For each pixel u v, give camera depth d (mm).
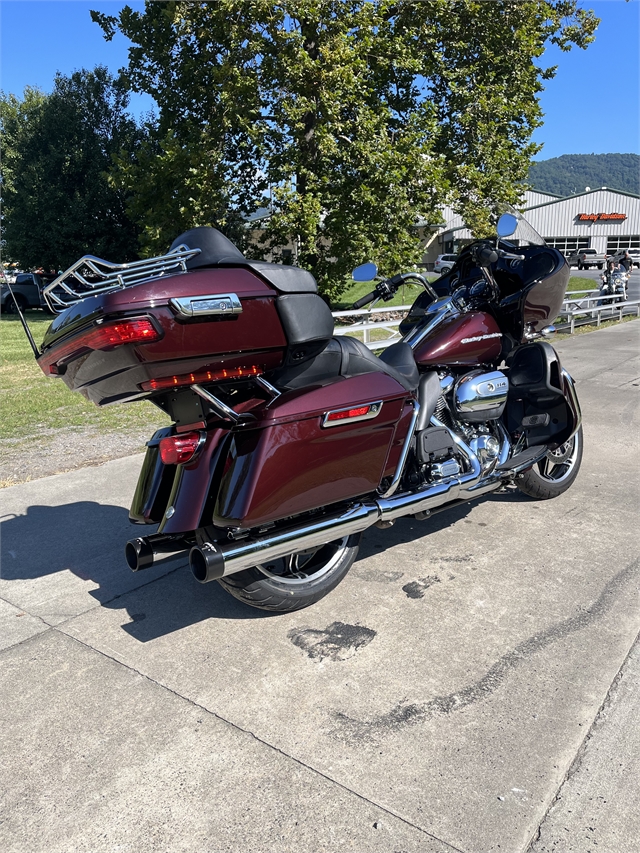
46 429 7438
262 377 2959
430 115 15820
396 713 2576
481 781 2225
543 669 2811
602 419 6895
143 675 2881
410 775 2262
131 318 2393
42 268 31156
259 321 2717
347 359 3129
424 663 2887
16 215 29484
